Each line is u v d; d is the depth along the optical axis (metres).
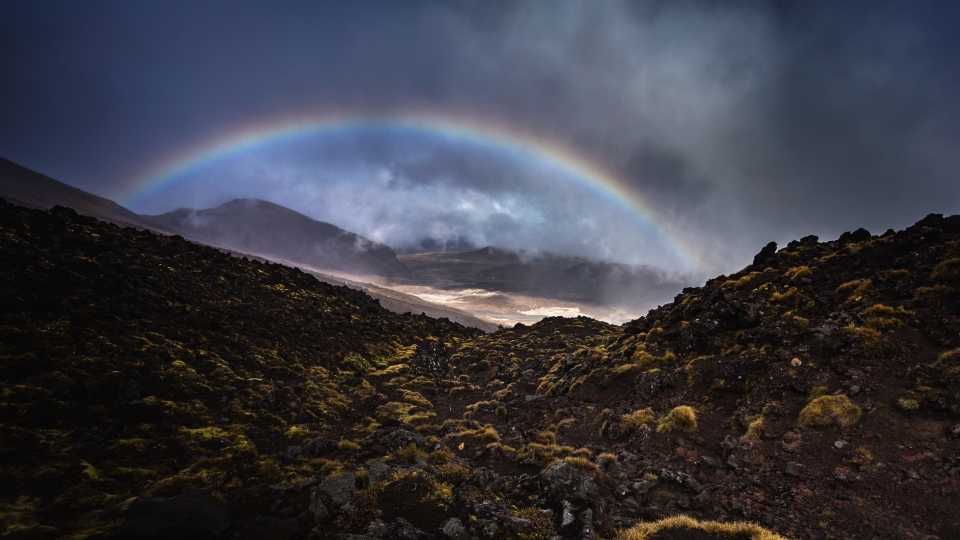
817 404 15.82
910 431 13.74
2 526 10.65
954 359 15.09
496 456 17.36
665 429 17.91
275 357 32.41
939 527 10.34
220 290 41.22
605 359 30.67
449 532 10.50
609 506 12.52
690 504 12.67
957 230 22.47
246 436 19.72
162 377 21.92
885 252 23.98
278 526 10.84
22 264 24.84
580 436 20.73
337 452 17.81
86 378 18.75
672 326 30.20
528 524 10.92
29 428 15.14
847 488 12.30
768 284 26.39
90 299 25.59
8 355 18.06
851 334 18.69
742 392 19.59
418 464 15.22
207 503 11.52
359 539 9.75
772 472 13.76
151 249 43.69
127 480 14.07
